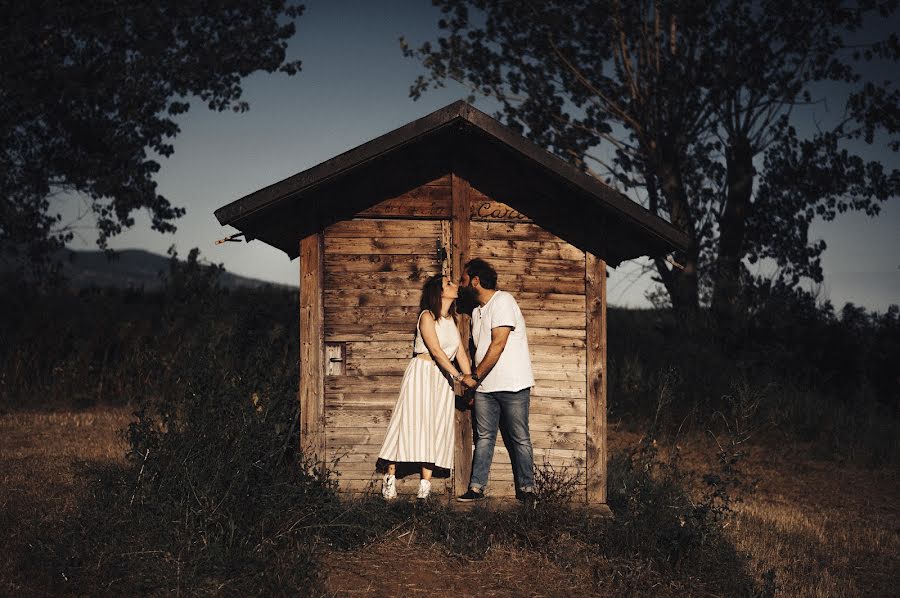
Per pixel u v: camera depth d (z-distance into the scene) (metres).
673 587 5.53
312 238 6.95
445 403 6.63
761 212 20.34
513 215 7.06
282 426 6.67
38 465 8.29
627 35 19.30
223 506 5.50
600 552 6.05
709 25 18.53
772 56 18.95
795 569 6.48
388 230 7.01
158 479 5.84
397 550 5.90
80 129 19.62
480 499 6.73
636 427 12.98
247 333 9.91
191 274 15.35
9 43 17.03
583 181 6.49
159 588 4.83
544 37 19.59
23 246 20.69
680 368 14.56
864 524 8.35
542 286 7.06
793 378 15.76
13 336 14.70
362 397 6.92
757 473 10.73
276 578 4.89
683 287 18.84
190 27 20.39
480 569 5.63
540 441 7.00
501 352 6.54
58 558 5.01
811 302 18.17
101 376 13.76
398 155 7.04
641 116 19.38
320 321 6.92
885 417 14.56
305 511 5.77
